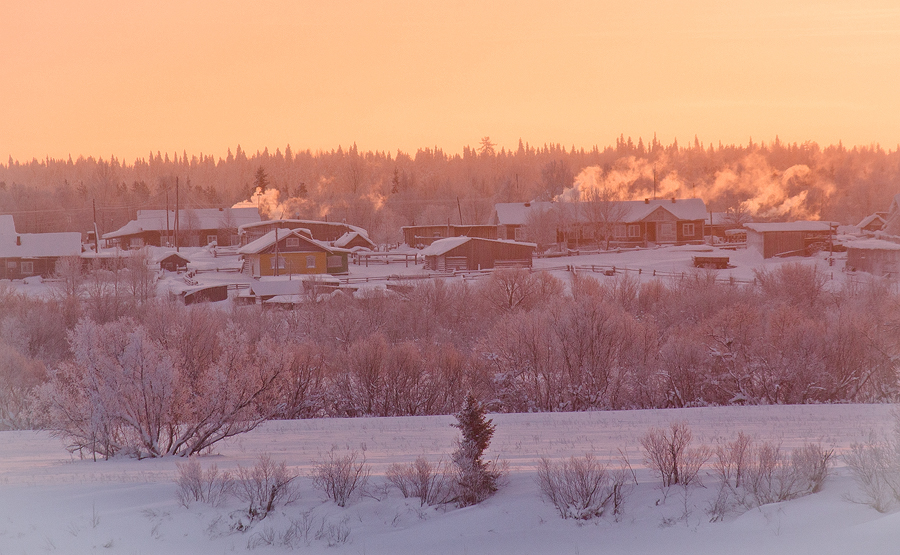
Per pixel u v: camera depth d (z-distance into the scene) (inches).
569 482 537.6
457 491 569.3
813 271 2148.1
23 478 620.7
